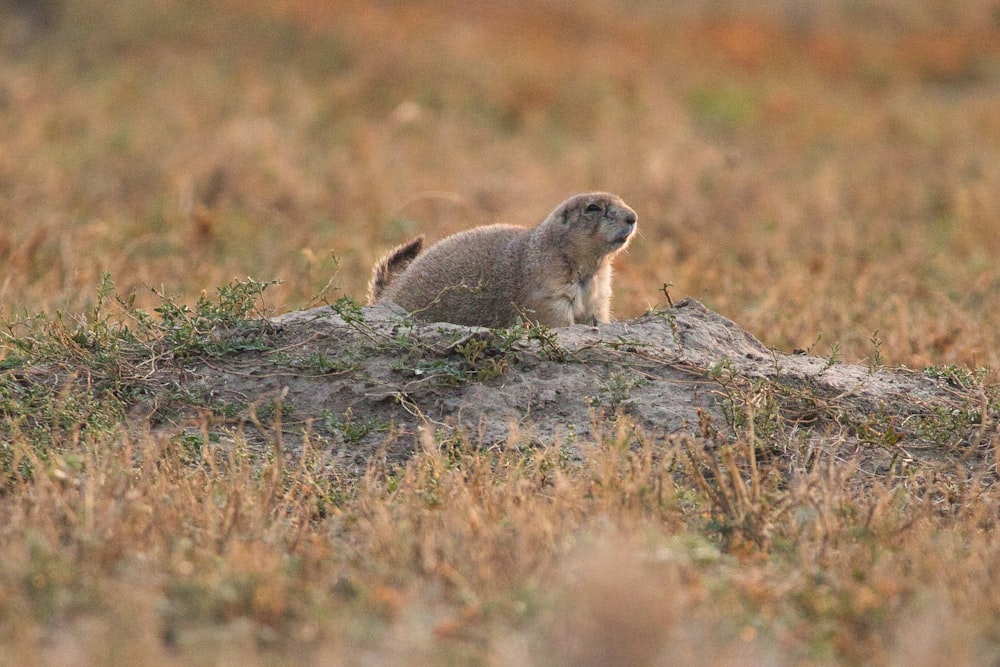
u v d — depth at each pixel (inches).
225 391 516.4
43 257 794.2
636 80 1787.6
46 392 500.7
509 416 503.8
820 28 2440.9
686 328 564.7
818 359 572.1
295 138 1279.5
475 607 336.8
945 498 455.5
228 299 554.6
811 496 415.5
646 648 300.5
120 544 365.4
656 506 407.8
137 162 1125.7
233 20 1766.7
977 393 545.0
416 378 519.2
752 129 1647.4
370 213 1027.3
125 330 542.0
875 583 361.4
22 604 330.3
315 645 319.9
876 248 962.7
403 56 1705.2
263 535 388.5
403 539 380.5
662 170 1227.9
